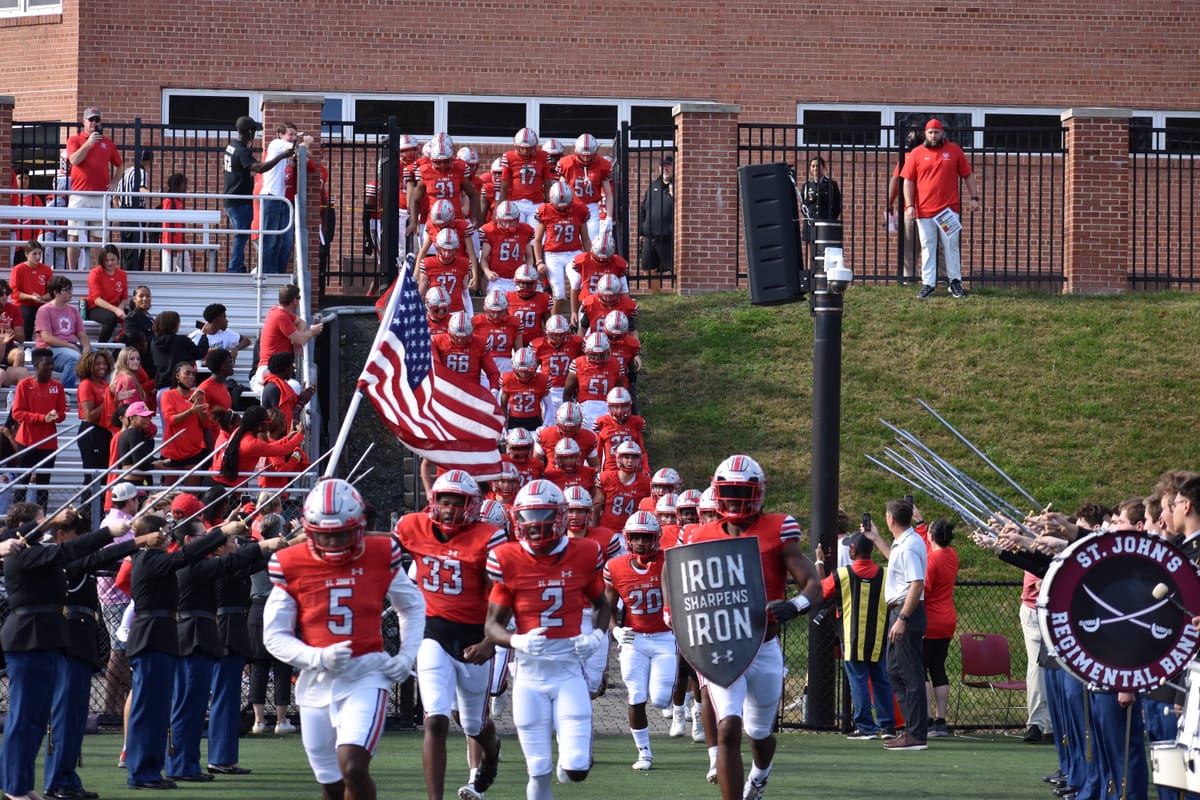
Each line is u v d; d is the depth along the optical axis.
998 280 53.25
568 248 45.56
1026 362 47.91
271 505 31.77
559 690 20.09
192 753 24.47
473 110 60.06
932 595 30.91
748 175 31.98
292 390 36.06
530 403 41.12
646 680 26.48
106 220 43.88
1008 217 59.81
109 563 21.91
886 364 47.84
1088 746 22.12
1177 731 19.28
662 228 53.56
